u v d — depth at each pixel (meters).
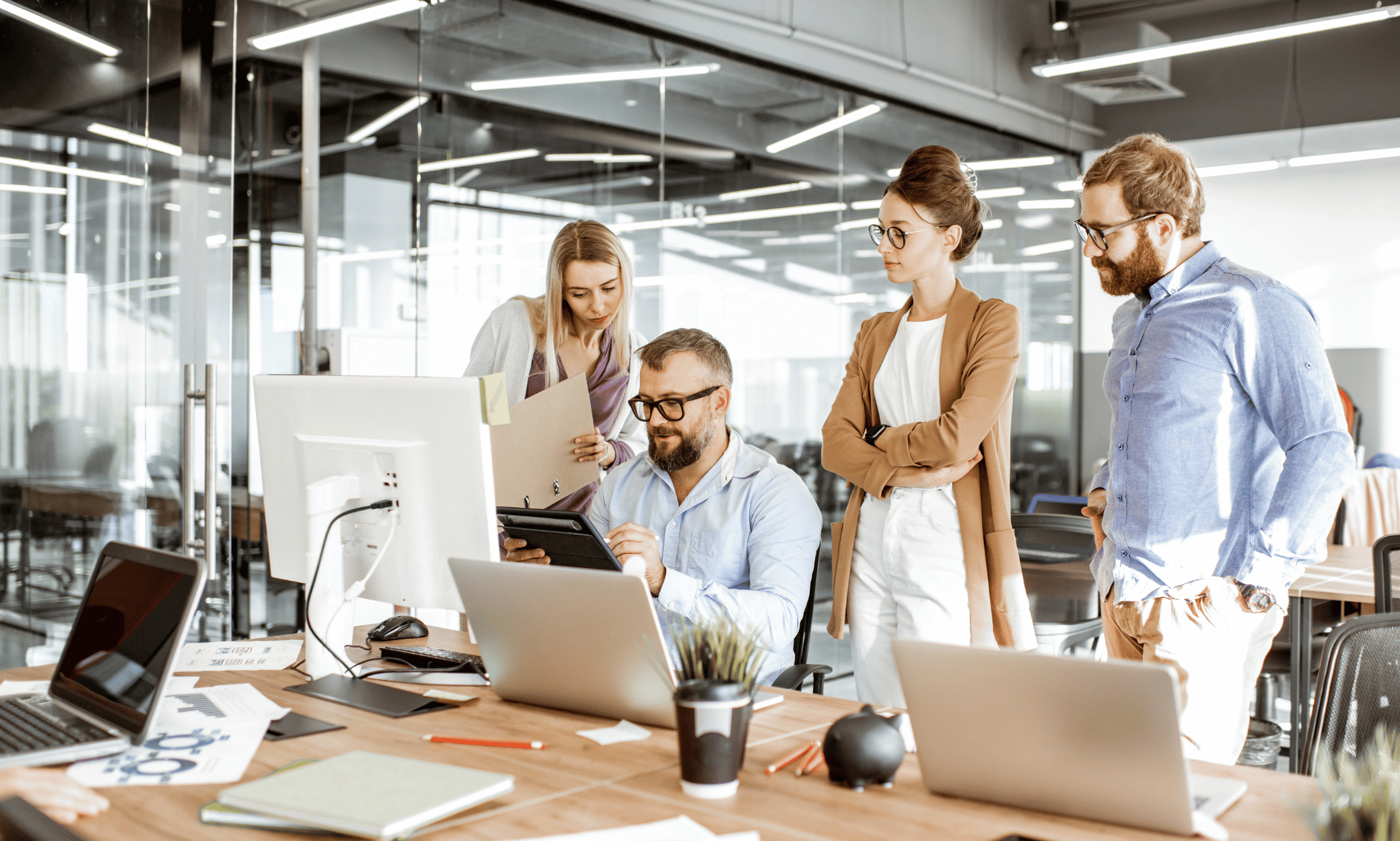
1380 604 2.20
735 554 2.07
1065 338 7.12
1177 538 1.87
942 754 1.15
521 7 3.93
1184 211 1.90
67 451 3.21
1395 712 1.33
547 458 2.44
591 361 3.06
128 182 3.36
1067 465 7.19
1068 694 1.04
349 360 3.68
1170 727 0.99
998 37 6.29
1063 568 3.16
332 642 1.74
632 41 4.26
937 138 5.94
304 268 3.72
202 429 3.54
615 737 1.40
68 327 3.21
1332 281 6.74
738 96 4.67
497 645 1.54
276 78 3.64
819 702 1.61
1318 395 1.76
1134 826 1.06
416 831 1.06
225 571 3.60
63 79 3.19
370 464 1.69
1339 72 6.43
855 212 5.26
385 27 3.67
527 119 3.94
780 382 4.72
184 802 1.15
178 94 3.48
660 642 1.36
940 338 2.28
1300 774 1.28
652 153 4.31
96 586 1.58
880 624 2.30
